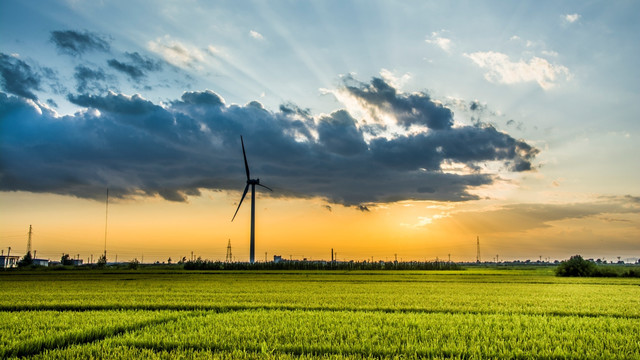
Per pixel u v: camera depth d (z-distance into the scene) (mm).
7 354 12211
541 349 12969
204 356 12039
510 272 88500
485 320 18062
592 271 67375
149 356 12023
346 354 12359
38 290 36000
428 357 12023
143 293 32250
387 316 19359
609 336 14672
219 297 29062
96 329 15719
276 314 19922
